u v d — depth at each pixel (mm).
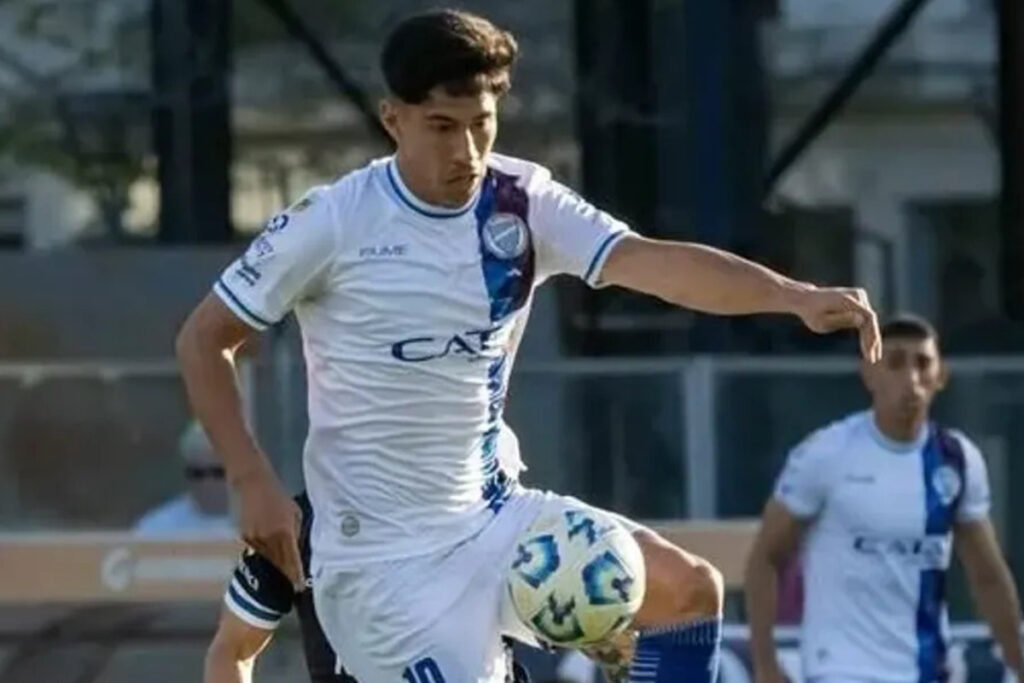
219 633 20922
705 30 50781
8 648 37938
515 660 21234
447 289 18547
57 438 39281
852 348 50531
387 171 18672
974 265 55562
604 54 53625
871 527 31391
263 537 18688
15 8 55250
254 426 37781
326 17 56062
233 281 18672
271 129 55906
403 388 18719
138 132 55281
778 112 55219
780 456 38344
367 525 19094
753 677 36031
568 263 18984
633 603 18859
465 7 54906
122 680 37906
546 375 38594
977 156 56000
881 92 56000
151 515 38375
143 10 55438
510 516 19234
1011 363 38188
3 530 39094
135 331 49031
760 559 32156
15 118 55250
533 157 54406
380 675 19406
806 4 55219
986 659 36094
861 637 31547
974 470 31766
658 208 52812
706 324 50375
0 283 49031
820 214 55500
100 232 55219
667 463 38469
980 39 56094
